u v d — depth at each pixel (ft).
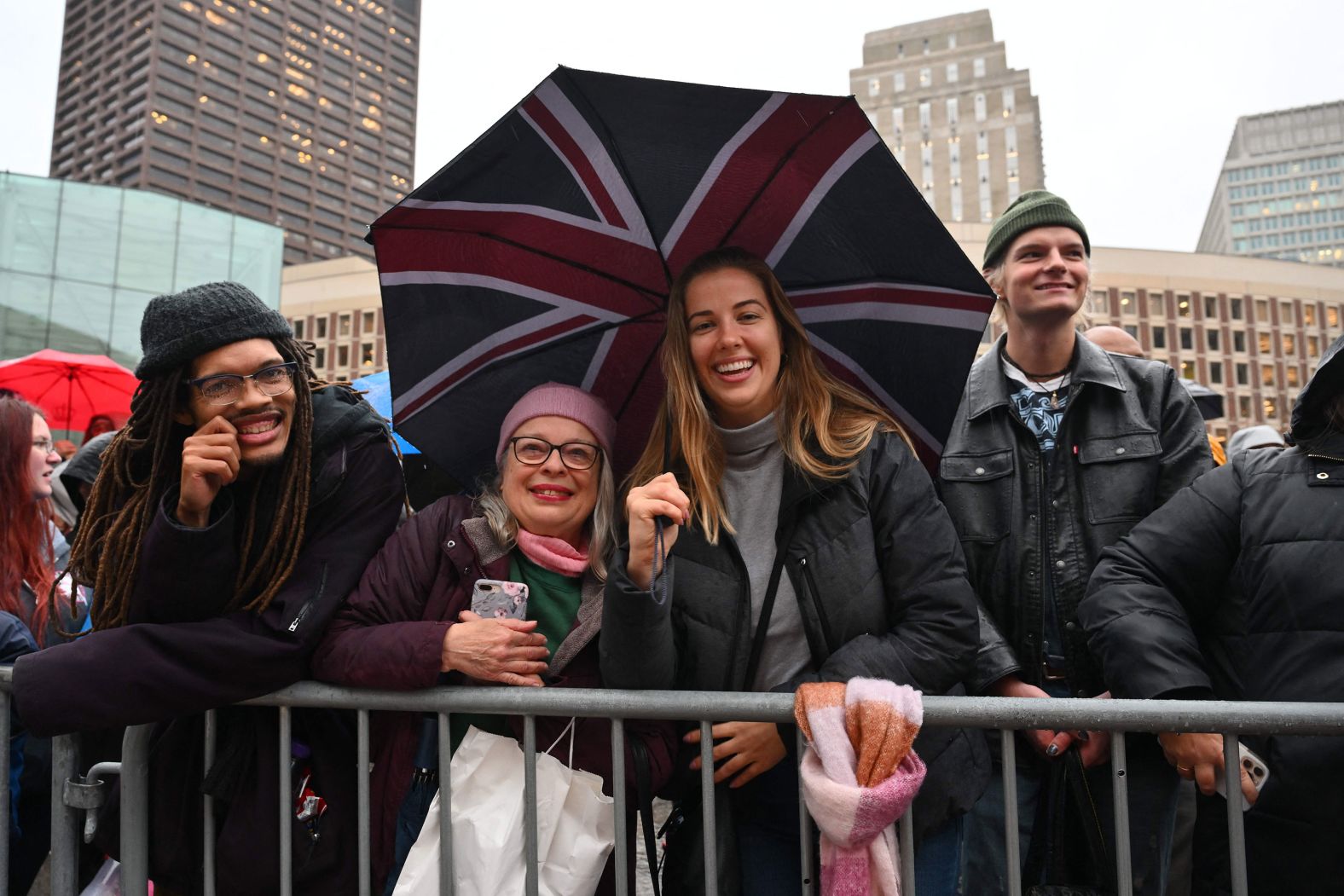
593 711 5.87
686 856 6.25
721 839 6.19
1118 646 6.36
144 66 456.04
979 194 370.94
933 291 6.97
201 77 467.11
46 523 9.19
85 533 6.68
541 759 6.14
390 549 6.77
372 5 542.57
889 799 5.16
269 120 490.08
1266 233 637.71
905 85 390.01
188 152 459.73
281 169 491.31
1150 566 6.70
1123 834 5.36
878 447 6.68
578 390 7.11
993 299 6.78
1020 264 8.46
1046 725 5.41
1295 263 210.59
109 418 21.27
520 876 5.94
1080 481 7.95
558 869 5.95
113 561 6.45
